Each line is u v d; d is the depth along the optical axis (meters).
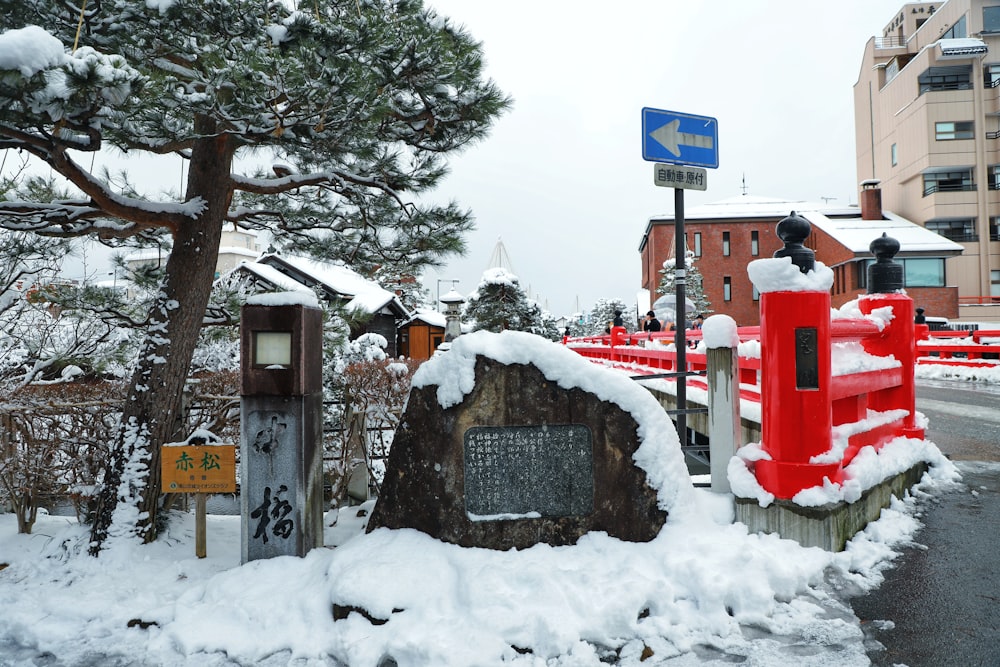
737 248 41.72
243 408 4.70
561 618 3.58
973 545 4.66
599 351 15.46
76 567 4.90
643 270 50.38
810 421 4.41
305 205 7.41
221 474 4.98
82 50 3.75
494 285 29.27
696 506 4.57
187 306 5.53
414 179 6.47
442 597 3.87
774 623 3.63
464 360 4.50
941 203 36.62
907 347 6.43
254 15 4.71
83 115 4.04
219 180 5.69
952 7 38.28
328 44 4.48
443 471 4.45
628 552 4.25
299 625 3.86
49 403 5.99
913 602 3.82
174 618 4.04
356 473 7.64
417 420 4.52
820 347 4.43
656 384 9.55
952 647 3.35
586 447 4.48
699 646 3.49
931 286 33.16
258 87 4.44
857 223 38.16
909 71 38.56
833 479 4.41
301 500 4.67
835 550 4.32
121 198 5.14
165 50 4.80
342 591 3.85
